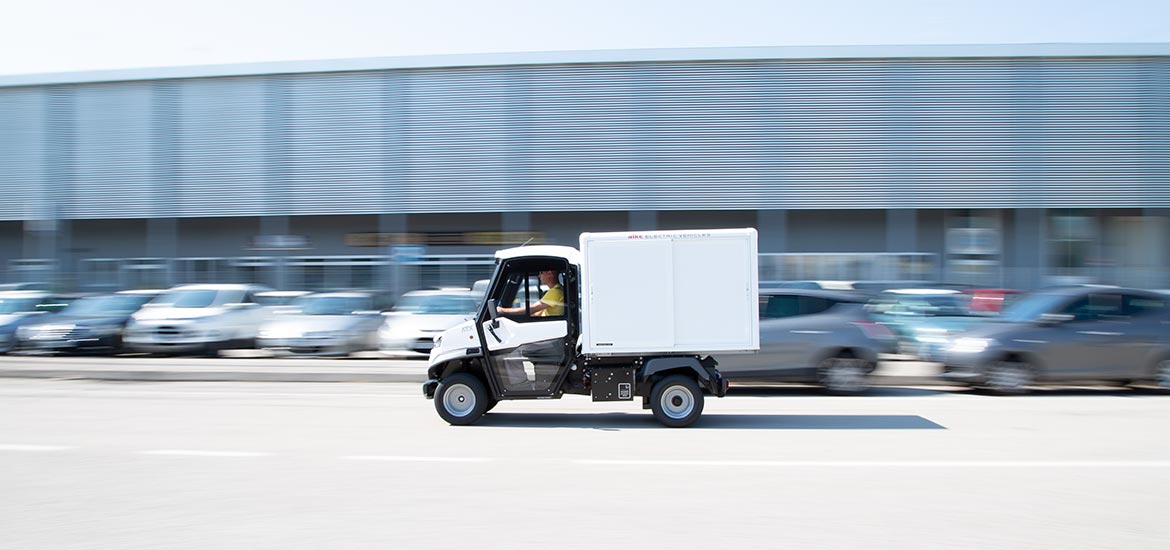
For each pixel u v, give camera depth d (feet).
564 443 26.91
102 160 111.34
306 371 48.55
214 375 47.37
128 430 29.48
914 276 100.73
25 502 19.31
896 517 18.12
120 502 19.30
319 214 107.14
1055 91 99.60
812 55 100.07
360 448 25.99
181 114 109.50
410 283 106.42
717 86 100.89
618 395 30.30
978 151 99.81
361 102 106.01
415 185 104.83
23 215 112.57
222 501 19.35
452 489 20.52
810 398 38.78
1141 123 99.40
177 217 109.40
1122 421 31.58
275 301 70.28
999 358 39.04
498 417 32.76
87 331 60.90
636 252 30.07
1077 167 99.66
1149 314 39.40
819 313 40.06
